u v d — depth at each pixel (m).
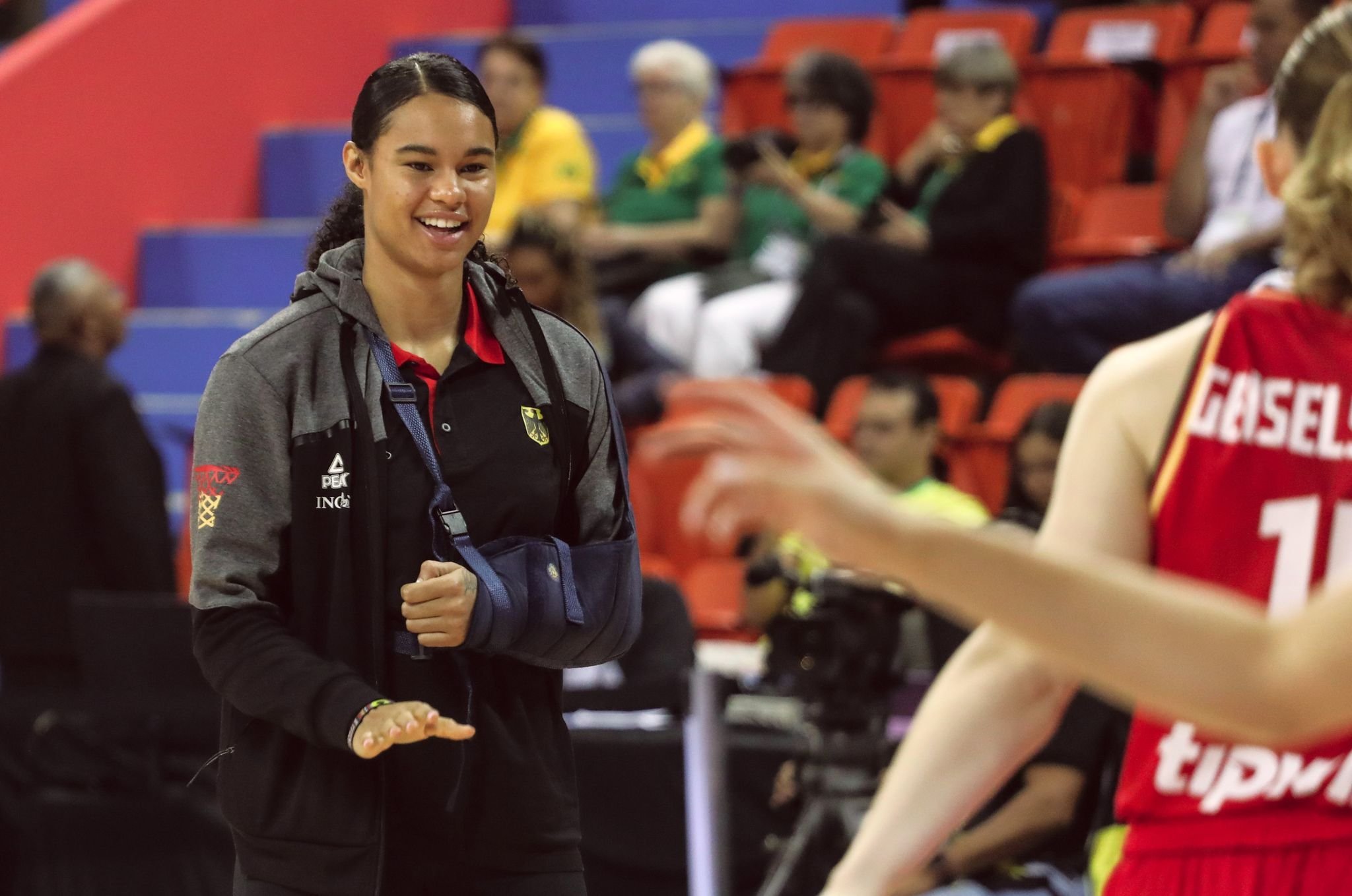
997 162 19.84
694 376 20.17
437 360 7.27
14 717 14.55
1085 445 5.29
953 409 18.70
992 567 3.48
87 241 24.27
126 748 14.86
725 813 12.05
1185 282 18.17
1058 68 22.12
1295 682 3.37
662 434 3.61
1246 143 18.88
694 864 11.98
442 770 6.96
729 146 20.50
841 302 19.62
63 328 16.09
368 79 7.21
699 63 22.05
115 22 24.48
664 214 21.64
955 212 19.84
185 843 14.69
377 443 7.05
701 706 12.01
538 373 7.41
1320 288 5.13
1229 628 3.43
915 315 19.83
